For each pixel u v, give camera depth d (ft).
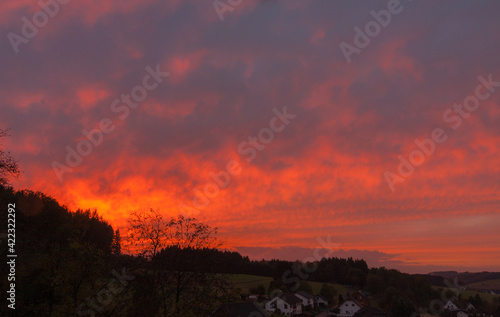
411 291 421.18
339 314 392.88
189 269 92.07
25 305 105.19
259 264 465.47
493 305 435.12
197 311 89.66
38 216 164.04
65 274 100.94
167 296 90.58
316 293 461.37
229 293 94.43
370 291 459.73
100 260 100.53
